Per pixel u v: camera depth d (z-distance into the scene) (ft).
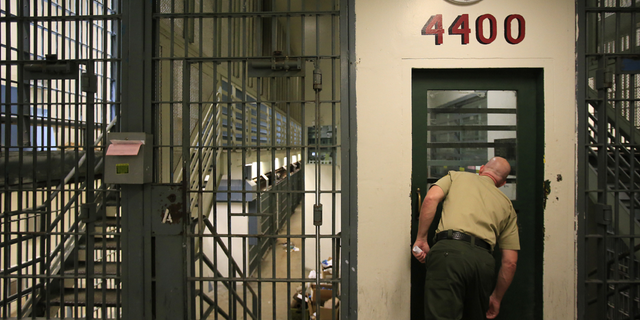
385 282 5.39
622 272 7.04
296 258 15.37
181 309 5.36
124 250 5.41
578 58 5.25
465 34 5.35
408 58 5.39
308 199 13.23
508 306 5.70
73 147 5.33
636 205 7.07
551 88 5.30
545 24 5.28
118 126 5.40
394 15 5.37
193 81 8.34
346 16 5.36
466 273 4.40
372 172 5.37
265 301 11.46
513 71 5.58
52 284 6.52
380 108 5.37
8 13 5.33
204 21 9.23
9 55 5.37
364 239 5.39
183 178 5.34
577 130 5.28
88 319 5.33
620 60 5.16
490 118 5.74
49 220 5.34
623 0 6.77
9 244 5.35
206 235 5.32
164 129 7.27
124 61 5.39
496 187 5.19
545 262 5.37
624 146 5.17
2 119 6.16
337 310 8.82
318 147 5.32
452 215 4.86
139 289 5.40
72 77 5.33
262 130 14.42
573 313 5.31
